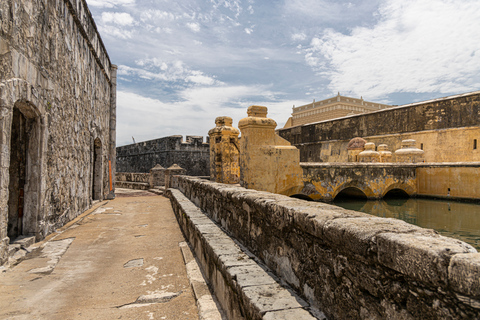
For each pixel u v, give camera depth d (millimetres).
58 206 6562
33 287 3492
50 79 5938
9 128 4199
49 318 2779
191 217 5238
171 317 2846
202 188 6043
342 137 23891
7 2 4180
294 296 1975
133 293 3410
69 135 7371
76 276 3910
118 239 5887
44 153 5559
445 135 16984
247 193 3361
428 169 14742
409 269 1135
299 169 8852
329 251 1688
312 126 26984
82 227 6977
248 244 3115
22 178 5336
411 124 18953
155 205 11031
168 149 25969
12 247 4547
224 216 4211
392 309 1235
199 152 27562
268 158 8461
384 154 17703
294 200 2609
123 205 10984
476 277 895
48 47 5836
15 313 2848
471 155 15750
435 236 1267
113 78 13922
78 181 8336
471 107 15867
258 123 8375
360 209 12242
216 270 3006
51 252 4895
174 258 4695
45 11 5652
